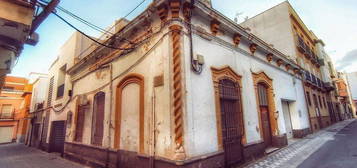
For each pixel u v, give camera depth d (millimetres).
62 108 12266
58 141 13172
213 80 6105
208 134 5418
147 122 5629
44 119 15820
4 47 4188
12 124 26719
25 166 9336
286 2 16547
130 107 6504
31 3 3742
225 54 6965
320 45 23844
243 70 7820
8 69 4527
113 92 7473
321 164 6234
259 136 7707
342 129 16469
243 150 6551
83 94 9391
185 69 5152
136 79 6414
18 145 20938
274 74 10648
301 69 14875
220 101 6348
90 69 9680
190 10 5637
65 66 13633
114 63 7781
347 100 39125
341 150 8102
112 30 9453
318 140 11133
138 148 5773
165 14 5562
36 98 19844
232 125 6570
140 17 6246
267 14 17719
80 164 8719
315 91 18625
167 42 5344
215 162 5355
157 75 5543
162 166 4848
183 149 4602
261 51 9695
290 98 12016
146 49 6164
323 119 18844
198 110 5293
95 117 8578
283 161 6812
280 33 16500
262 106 9008
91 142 8336
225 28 7113
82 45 12539
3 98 26781
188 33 5543
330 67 28859
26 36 4102
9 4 3539
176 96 4848
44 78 20609
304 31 19594
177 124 4711
